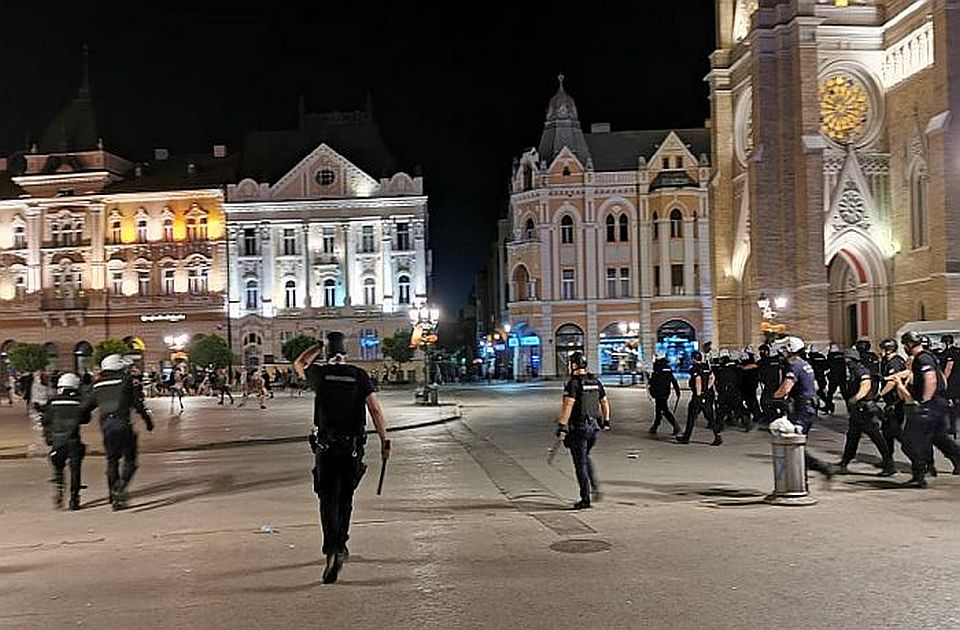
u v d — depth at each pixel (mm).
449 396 55781
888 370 18125
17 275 87750
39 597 10016
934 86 51188
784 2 56062
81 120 89500
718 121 63000
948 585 9453
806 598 9078
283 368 82625
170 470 21906
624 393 53812
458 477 19109
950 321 41062
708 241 81000
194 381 70250
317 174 85438
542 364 82062
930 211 51062
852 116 56500
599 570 10406
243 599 9648
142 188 87688
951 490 15508
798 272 54781
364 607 9211
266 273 85375
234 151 94500
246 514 15234
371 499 16281
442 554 11516
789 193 55688
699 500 15094
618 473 18781
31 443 29359
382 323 84812
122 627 8789
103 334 86625
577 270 82188
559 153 82500
